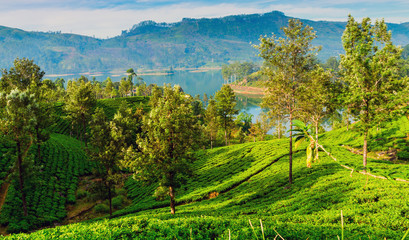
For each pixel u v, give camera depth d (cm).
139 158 3030
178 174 3369
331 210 2114
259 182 4147
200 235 1420
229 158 6425
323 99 3384
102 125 4194
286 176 3934
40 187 4969
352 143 5781
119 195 5628
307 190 2962
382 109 2762
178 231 1495
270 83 3319
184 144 3141
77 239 1398
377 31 2903
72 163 6606
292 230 1438
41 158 6100
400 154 4766
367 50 2795
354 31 2927
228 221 1631
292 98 3303
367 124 2820
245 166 5447
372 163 3553
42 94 5953
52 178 5528
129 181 6662
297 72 3247
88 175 6488
